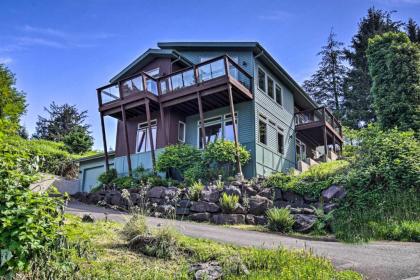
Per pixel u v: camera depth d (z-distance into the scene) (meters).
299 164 16.86
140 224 6.31
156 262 5.34
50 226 3.60
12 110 17.17
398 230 8.20
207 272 4.91
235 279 4.81
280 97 20.02
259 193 12.09
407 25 36.78
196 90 15.55
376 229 8.52
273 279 4.77
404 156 10.72
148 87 16.72
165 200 12.42
